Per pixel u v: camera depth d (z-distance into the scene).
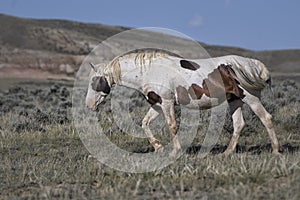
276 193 6.67
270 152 10.18
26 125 14.67
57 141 12.57
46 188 7.69
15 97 27.61
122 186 7.40
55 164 9.31
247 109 14.38
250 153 10.16
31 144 12.17
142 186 7.45
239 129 10.31
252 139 12.36
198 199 6.70
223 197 6.64
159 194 7.04
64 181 8.09
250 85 9.94
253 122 13.72
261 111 10.06
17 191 7.66
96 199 6.93
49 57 82.62
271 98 18.17
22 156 10.59
